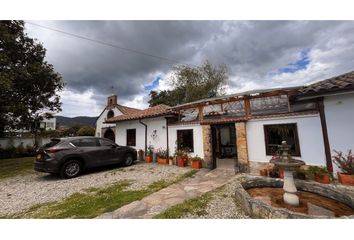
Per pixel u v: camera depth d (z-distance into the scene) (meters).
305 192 4.35
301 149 6.00
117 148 8.79
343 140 5.23
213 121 8.00
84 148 7.55
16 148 15.93
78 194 5.03
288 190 3.68
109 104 20.75
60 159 6.72
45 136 20.16
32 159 13.70
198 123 8.70
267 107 7.12
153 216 3.45
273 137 6.68
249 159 7.02
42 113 12.77
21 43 10.95
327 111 5.55
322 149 5.62
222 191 4.70
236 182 5.49
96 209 3.89
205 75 22.59
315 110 5.84
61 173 6.75
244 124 7.15
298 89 6.21
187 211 3.52
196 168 8.02
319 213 3.30
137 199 4.43
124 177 6.89
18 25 10.46
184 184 5.65
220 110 8.34
